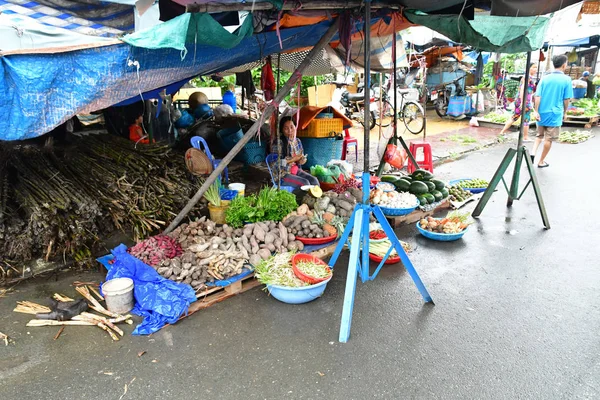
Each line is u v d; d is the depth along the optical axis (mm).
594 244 4660
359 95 12758
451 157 8938
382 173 7043
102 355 2941
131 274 3641
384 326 3264
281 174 5809
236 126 8031
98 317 3312
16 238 3848
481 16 4457
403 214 5141
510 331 3174
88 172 4992
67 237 4020
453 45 11523
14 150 5180
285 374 2752
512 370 2758
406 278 4035
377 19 4375
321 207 4770
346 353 2951
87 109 3230
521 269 4160
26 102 2877
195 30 3021
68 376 2736
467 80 15578
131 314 3410
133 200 4637
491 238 4930
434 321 3322
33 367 2818
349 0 3447
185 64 3680
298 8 3236
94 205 4125
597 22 6742
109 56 3068
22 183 4508
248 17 3293
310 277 3506
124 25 5141
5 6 4555
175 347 3033
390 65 7375
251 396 2568
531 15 4008
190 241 4090
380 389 2609
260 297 3713
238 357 2922
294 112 6902
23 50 2789
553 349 2959
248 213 4367
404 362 2852
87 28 5000
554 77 7398
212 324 3311
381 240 4492
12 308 3506
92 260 4273
